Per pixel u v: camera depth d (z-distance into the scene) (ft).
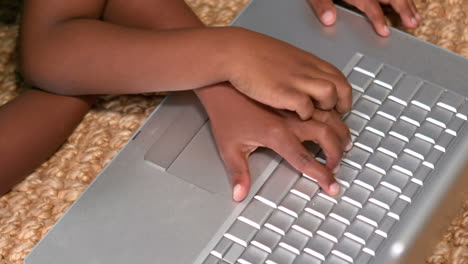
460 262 2.13
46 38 2.29
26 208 2.24
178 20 2.44
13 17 2.72
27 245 2.16
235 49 2.13
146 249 1.92
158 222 1.97
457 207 2.18
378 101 2.16
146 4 2.47
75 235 1.96
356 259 1.86
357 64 2.26
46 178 2.31
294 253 1.87
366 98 2.17
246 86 2.10
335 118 2.10
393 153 2.04
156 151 2.11
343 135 2.06
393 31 2.37
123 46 2.21
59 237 1.96
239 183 2.00
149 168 2.08
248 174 2.02
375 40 2.35
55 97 2.34
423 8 2.74
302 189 1.98
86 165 2.33
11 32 2.68
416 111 2.13
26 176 2.31
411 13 2.60
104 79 2.24
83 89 2.29
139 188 2.04
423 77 2.23
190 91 2.26
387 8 2.70
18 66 2.49
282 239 1.89
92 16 2.38
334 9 2.41
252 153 2.09
